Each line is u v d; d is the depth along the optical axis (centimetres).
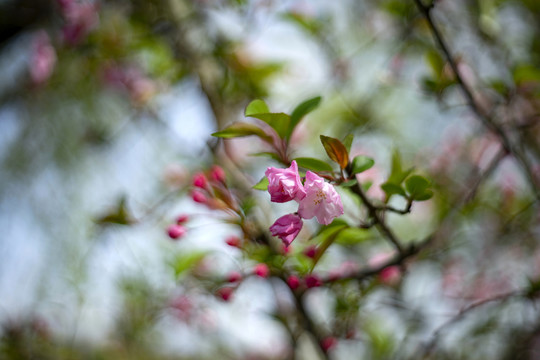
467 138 170
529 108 138
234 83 136
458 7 148
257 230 113
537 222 162
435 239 137
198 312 152
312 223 124
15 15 165
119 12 145
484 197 163
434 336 134
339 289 124
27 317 192
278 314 129
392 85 160
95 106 189
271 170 100
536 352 150
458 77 117
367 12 174
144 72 151
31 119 199
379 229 113
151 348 188
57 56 166
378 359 142
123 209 124
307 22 150
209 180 115
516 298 138
